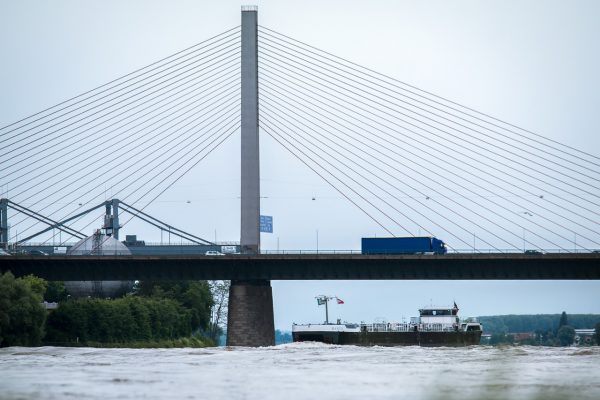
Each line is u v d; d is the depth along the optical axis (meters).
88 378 159.88
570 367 183.50
